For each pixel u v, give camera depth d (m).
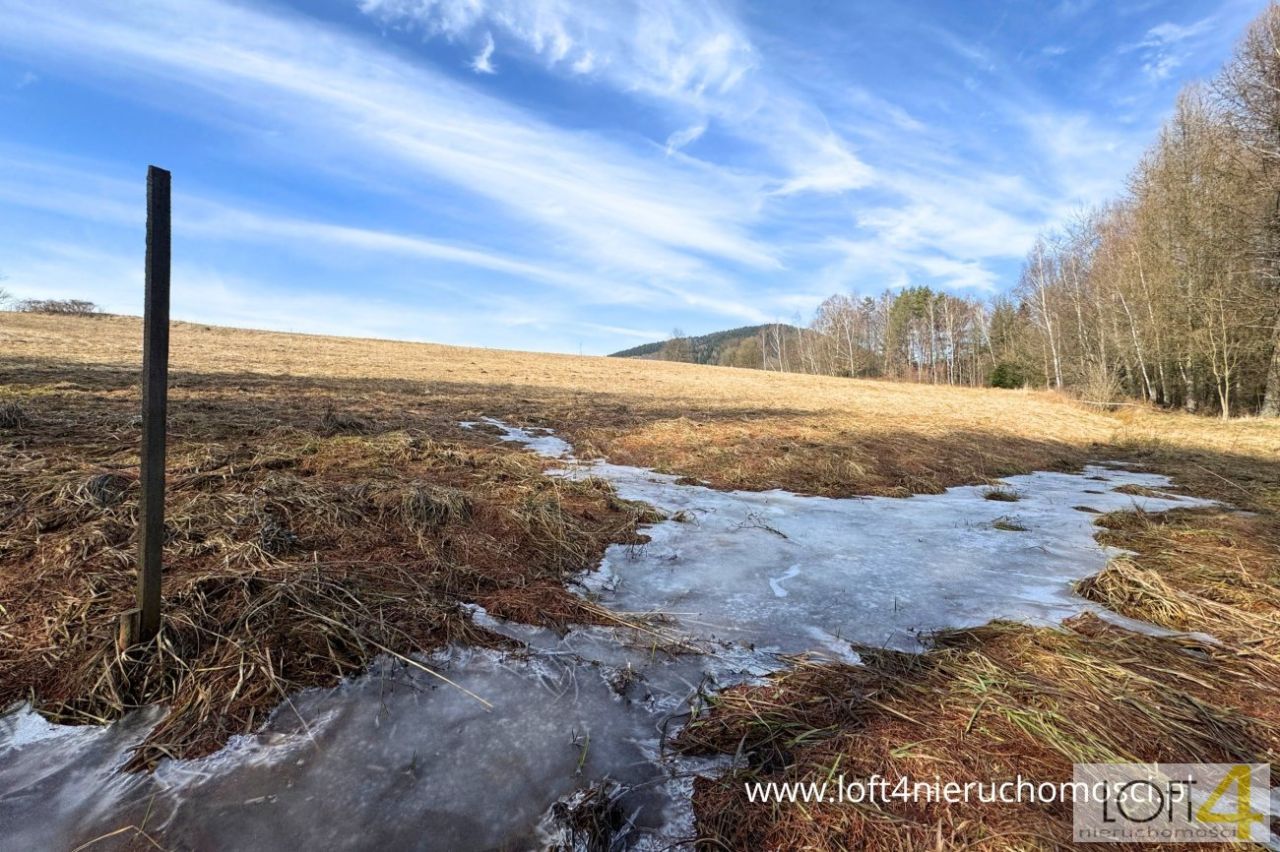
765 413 12.21
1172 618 2.97
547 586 3.17
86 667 2.03
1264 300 17.02
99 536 2.89
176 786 1.64
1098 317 25.08
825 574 3.59
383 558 3.19
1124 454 11.29
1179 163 20.17
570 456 6.98
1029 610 3.10
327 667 2.21
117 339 20.20
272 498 3.66
